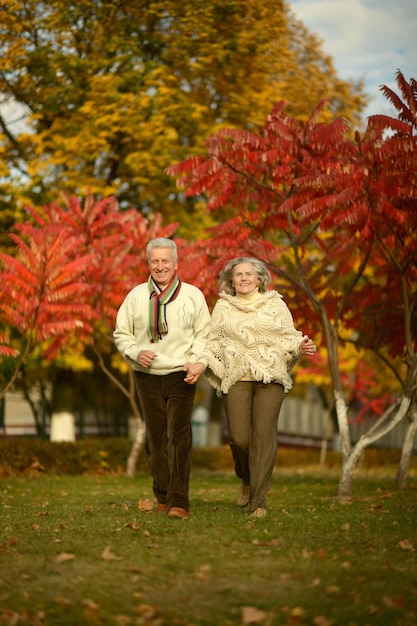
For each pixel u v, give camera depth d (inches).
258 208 512.4
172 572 215.5
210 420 1197.7
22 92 888.3
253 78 906.1
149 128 840.9
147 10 893.8
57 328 577.0
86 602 192.2
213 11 885.8
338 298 558.6
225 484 603.2
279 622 180.5
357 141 462.6
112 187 856.9
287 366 321.7
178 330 307.4
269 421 311.4
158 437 314.8
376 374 1015.0
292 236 491.8
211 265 513.3
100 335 882.1
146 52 928.3
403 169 448.1
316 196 470.0
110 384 1102.4
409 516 328.8
